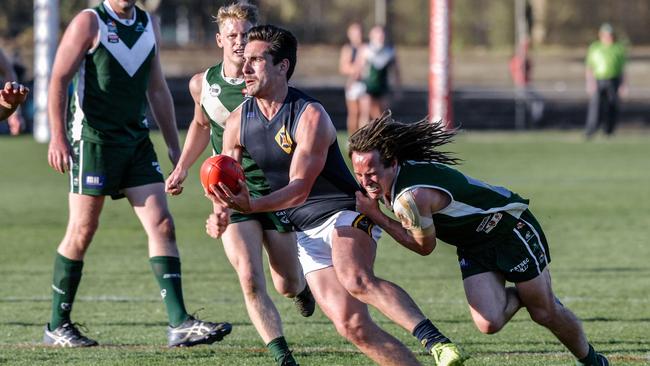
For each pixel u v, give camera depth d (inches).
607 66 3302.2
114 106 866.8
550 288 733.9
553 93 4104.3
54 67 854.5
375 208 688.4
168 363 797.2
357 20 5182.1
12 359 815.7
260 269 757.9
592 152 2938.0
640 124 3954.2
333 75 4667.8
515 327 948.0
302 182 679.7
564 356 820.0
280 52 696.4
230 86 803.4
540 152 2928.2
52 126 853.8
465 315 1007.0
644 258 1349.7
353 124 2955.2
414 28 5378.9
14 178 2351.1
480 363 795.4
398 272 1269.7
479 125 3964.1
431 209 687.1
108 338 902.4
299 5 5162.4
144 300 1085.8
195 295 1122.7
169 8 5083.7
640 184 2196.1
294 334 916.6
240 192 656.4
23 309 1037.2
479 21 5383.9
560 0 5482.3
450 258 1382.9
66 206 1889.8
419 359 813.2
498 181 2240.4
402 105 4020.7
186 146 845.8
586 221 1686.8
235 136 720.3
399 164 689.6
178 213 1811.0
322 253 694.5
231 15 802.2
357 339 671.1
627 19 5447.8
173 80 4153.5
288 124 698.2
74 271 877.8
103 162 867.4
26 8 4362.7
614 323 960.3
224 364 792.9
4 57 944.3
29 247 1443.2
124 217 1764.3
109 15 866.1
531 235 727.7
